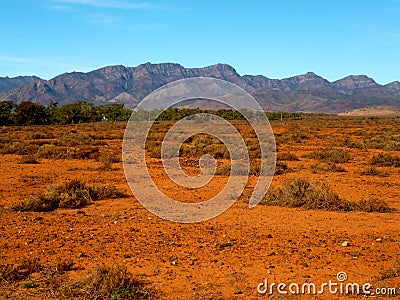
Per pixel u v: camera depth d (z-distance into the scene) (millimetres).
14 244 9305
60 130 58719
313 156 26234
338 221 11219
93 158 25750
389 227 10672
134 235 10016
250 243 9359
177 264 8148
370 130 57938
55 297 6723
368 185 16781
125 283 6957
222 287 7098
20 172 19750
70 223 11055
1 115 83750
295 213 12125
